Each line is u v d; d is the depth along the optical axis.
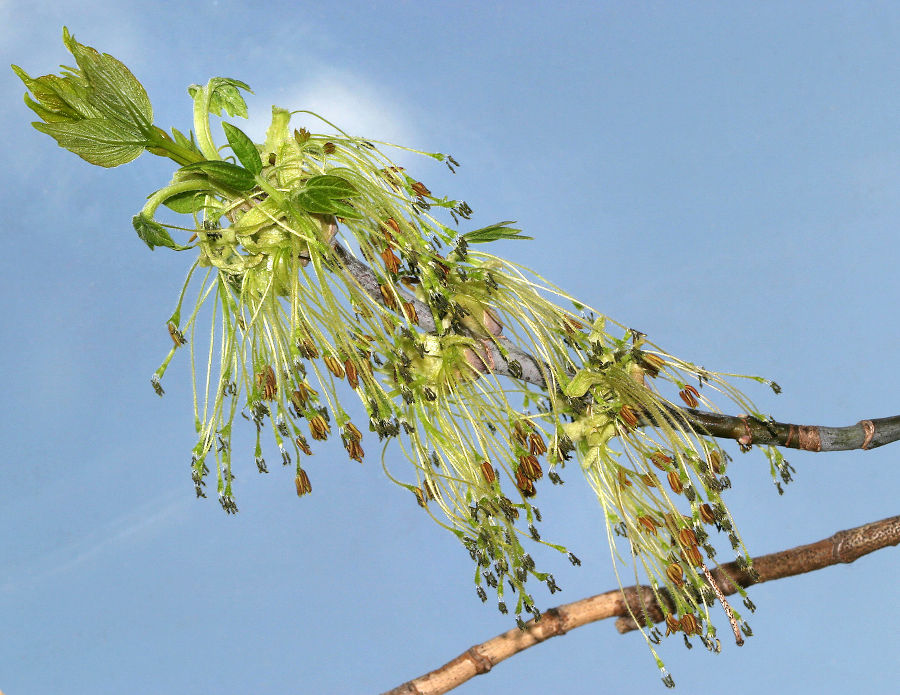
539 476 2.23
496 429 2.29
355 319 2.16
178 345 2.10
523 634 2.79
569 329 2.41
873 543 2.76
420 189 2.26
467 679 2.76
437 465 2.27
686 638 2.31
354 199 2.16
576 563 2.19
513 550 2.20
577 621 2.80
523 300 2.38
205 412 2.16
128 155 2.05
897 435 2.70
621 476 2.43
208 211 2.16
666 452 2.38
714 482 2.34
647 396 2.38
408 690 2.73
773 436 2.62
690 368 2.48
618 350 2.41
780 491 2.67
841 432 2.66
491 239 2.58
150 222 1.96
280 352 2.15
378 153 2.27
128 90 1.98
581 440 2.42
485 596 2.21
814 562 2.79
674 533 2.34
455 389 2.28
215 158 2.15
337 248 2.22
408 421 2.18
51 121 1.95
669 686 2.27
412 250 2.13
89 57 1.92
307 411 2.13
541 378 2.46
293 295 2.11
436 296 2.14
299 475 2.14
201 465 2.13
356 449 2.11
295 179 2.15
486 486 2.22
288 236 2.14
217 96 2.41
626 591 2.84
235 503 2.15
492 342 2.34
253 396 2.17
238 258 2.16
